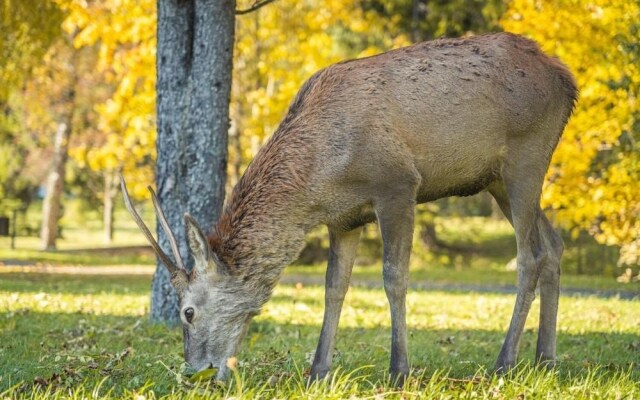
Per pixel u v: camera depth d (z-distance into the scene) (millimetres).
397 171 8844
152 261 38594
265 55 29891
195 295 8586
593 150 23250
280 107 28031
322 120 8906
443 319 16219
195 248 8508
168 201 14125
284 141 8953
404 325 8812
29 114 44219
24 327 13461
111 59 25203
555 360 9984
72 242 58062
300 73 29578
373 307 18594
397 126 8891
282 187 8836
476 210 55125
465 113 9125
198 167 13992
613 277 34781
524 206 9555
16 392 8133
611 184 23641
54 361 10188
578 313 17281
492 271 35312
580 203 23922
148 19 23594
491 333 14367
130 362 10055
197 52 13992
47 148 47500
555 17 21344
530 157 9539
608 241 25359
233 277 8680
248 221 8781
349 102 8898
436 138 9047
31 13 22797
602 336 13617
